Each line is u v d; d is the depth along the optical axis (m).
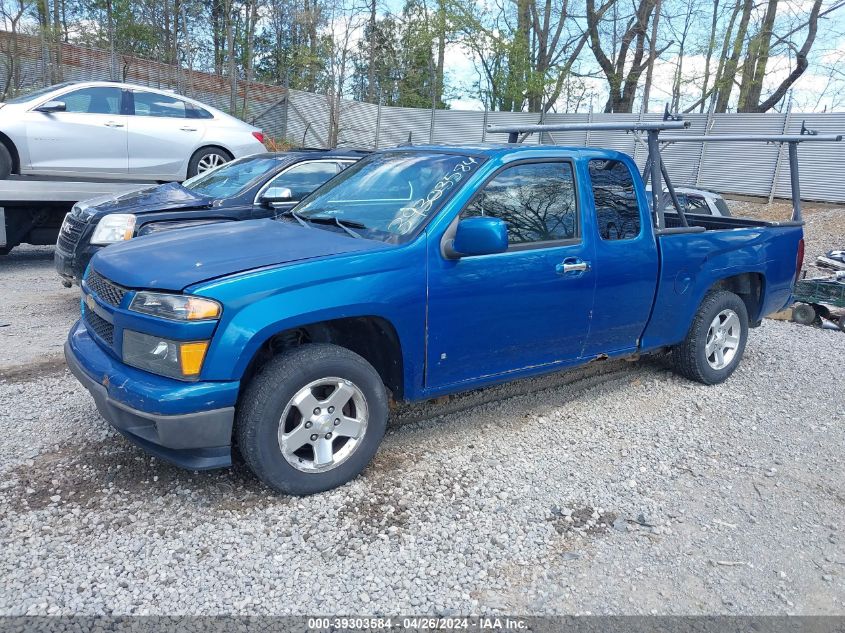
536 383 5.66
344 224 4.24
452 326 4.02
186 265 3.53
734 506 3.87
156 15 27.94
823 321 8.27
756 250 5.80
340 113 26.72
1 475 3.78
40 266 10.23
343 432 3.75
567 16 28.66
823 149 19.31
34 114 9.82
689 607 3.02
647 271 4.96
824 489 4.11
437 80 30.86
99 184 9.66
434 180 4.25
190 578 3.02
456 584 3.07
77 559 3.11
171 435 3.27
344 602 2.92
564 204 4.55
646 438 4.70
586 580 3.16
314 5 26.41
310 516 3.53
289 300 3.44
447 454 4.31
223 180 7.77
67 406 4.79
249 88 25.89
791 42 25.45
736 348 5.93
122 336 3.49
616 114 24.33
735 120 20.97
